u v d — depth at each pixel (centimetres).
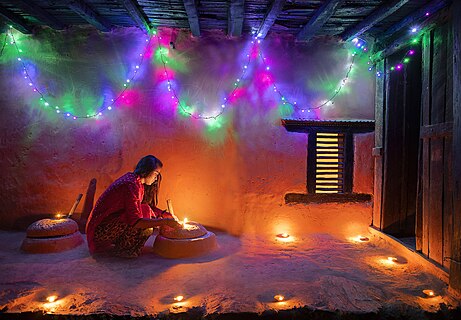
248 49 522
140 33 515
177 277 350
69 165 518
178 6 421
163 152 520
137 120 518
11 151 516
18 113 515
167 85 519
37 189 518
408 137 493
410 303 296
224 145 522
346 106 532
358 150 528
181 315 277
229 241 482
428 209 381
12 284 328
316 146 530
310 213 529
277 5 385
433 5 366
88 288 321
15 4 411
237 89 522
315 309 286
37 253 415
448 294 313
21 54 513
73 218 518
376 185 517
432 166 373
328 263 399
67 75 515
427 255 383
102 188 519
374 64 527
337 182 543
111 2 411
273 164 525
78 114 517
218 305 290
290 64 527
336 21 456
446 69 350
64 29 510
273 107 524
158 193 520
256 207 524
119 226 402
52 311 278
